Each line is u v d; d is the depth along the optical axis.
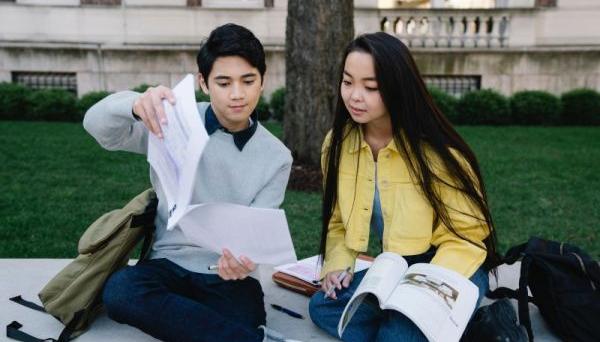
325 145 2.30
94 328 2.20
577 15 12.29
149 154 1.87
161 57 11.84
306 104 5.48
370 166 2.14
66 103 10.75
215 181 2.04
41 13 11.80
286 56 5.55
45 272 2.86
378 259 2.00
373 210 2.20
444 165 1.99
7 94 10.67
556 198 5.45
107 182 5.72
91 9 11.83
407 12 12.16
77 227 4.17
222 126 2.04
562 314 2.12
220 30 1.86
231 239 1.78
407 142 2.00
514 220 4.67
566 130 10.76
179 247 2.09
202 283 2.05
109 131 1.92
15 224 4.20
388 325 1.89
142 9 11.88
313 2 5.21
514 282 2.84
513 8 12.18
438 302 1.77
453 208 2.02
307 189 5.30
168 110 1.73
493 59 12.19
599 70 12.22
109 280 1.95
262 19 12.05
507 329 1.89
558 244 2.32
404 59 1.89
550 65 12.23
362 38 1.94
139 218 2.05
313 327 2.30
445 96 11.47
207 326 1.85
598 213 4.92
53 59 11.76
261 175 2.05
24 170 6.15
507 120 11.51
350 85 1.96
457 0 13.20
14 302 2.46
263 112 11.12
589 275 2.13
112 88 11.92
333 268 2.22
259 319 2.08
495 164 7.15
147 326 1.87
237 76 1.83
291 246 1.80
